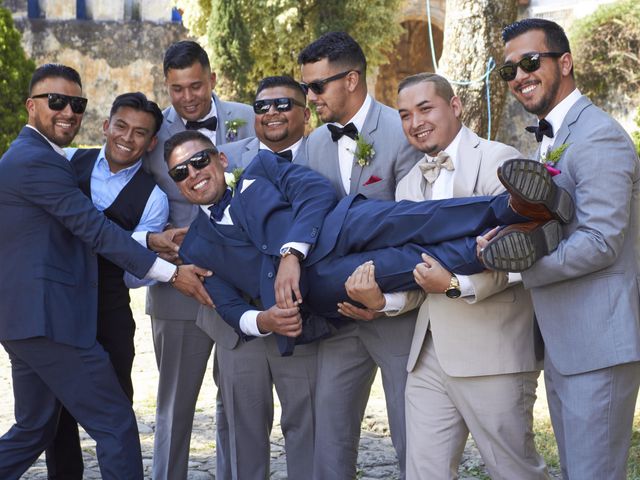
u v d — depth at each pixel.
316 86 4.17
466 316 3.66
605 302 3.34
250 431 4.45
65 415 4.70
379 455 5.70
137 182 4.60
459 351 3.64
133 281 4.60
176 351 4.73
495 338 3.64
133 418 4.31
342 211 3.94
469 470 5.36
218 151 4.58
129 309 4.68
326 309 3.99
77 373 4.19
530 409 3.70
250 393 4.41
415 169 3.98
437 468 3.73
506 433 3.63
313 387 4.34
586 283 3.37
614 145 3.32
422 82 3.81
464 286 3.55
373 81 22.41
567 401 3.42
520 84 3.60
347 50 4.16
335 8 18.20
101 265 4.54
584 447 3.35
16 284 4.12
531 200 3.18
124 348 4.62
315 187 4.07
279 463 5.58
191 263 4.31
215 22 17.91
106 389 4.25
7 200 4.14
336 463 4.21
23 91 15.23
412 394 3.82
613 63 17.08
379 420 6.39
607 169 3.29
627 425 3.40
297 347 4.31
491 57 8.75
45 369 4.17
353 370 4.21
